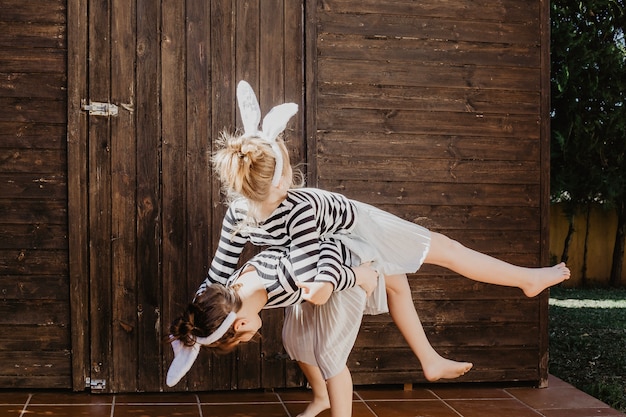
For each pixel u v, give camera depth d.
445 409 3.48
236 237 2.72
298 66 3.65
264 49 3.62
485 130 3.84
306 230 2.53
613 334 5.79
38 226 3.48
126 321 3.53
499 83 3.84
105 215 3.51
